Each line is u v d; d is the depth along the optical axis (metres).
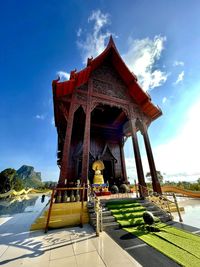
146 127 14.11
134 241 4.71
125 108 13.52
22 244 4.75
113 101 13.10
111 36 14.51
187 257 3.61
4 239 5.24
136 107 14.29
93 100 11.98
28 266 3.47
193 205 11.10
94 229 6.08
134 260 3.59
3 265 3.52
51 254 4.03
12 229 6.53
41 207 15.09
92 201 8.12
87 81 12.52
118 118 17.95
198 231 5.52
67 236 5.38
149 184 20.34
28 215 10.21
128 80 14.63
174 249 4.05
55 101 11.10
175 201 7.54
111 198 9.20
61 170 8.67
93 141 17.56
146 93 13.82
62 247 4.45
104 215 6.92
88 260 3.67
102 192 11.61
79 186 8.79
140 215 7.11
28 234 5.73
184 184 23.88
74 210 7.37
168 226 6.21
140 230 5.77
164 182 32.75
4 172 29.69
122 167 17.55
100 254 3.95
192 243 4.39
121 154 18.16
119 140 18.88
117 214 7.05
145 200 9.05
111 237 5.14
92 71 13.22
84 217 7.09
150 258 3.65
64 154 9.13
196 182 21.06
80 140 16.50
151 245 4.36
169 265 3.33
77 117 16.77
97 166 15.06
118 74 15.05
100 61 13.68
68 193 9.59
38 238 5.25
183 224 6.46
